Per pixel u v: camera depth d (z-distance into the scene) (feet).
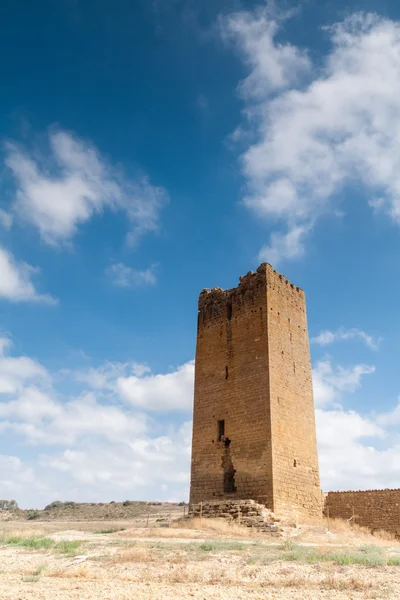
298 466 132.87
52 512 271.90
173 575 57.41
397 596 45.73
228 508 121.49
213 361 149.69
